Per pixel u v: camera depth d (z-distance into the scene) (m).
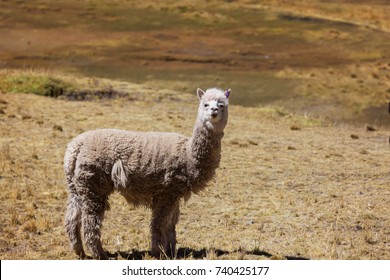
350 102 43.88
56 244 13.21
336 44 72.06
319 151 23.56
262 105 41.59
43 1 90.25
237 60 61.19
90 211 11.82
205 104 11.90
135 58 60.16
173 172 11.89
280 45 70.81
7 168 18.31
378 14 89.62
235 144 23.80
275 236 14.18
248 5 93.62
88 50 63.22
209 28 78.81
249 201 16.92
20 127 24.09
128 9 87.94
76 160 11.84
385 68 57.56
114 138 11.94
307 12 91.00
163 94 34.81
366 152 23.78
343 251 13.23
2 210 15.10
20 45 64.62
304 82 49.47
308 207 16.44
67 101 30.97
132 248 13.18
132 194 12.09
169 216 12.08
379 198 17.41
